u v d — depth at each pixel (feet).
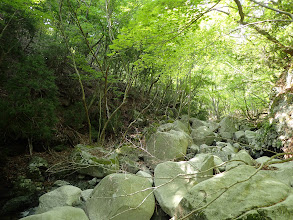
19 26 25.45
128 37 15.60
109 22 24.00
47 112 19.92
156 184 14.03
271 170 12.46
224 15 21.99
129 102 41.91
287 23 17.67
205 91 44.14
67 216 10.87
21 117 18.43
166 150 20.72
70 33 25.16
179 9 11.98
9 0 19.63
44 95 23.56
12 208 13.75
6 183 16.21
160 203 12.60
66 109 29.96
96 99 34.58
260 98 31.76
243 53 22.40
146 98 44.01
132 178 13.55
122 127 31.78
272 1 16.92
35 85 18.75
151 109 43.96
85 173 18.52
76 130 27.68
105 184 13.41
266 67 20.86
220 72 34.73
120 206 11.62
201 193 9.02
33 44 34.47
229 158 19.19
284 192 8.58
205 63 31.48
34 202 14.82
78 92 34.47
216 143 26.55
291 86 17.29
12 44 23.68
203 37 22.57
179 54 22.82
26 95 18.61
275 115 18.53
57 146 23.00
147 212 12.02
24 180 16.79
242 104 41.06
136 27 13.87
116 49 18.04
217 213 7.96
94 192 13.66
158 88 44.55
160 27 14.01
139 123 35.50
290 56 18.45
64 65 33.04
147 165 20.74
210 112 71.31
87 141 26.81
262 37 19.39
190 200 9.04
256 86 27.66
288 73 18.13
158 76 37.70
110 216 11.60
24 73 18.72
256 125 34.78
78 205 13.53
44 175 18.30
